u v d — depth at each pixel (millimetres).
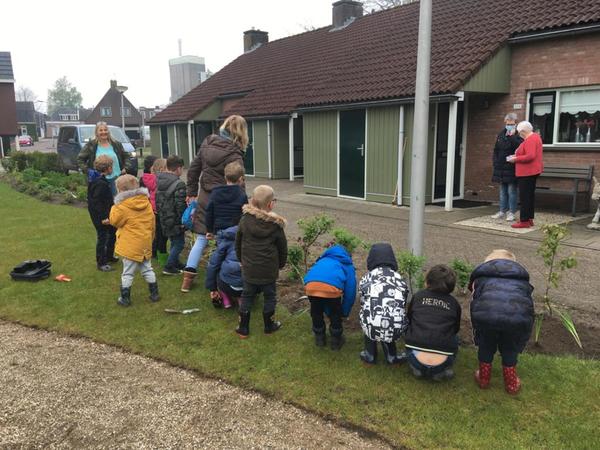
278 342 4297
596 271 6043
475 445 2953
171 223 6000
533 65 10328
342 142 12453
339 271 4016
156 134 25188
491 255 3775
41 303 5258
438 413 3264
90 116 73625
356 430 3135
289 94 16891
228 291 4879
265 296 4387
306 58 18984
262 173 17953
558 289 5449
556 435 3029
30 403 3471
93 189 6172
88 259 6820
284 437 3084
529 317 3309
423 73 4359
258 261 4238
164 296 5422
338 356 4035
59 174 16156
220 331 4531
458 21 12617
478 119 11406
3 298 5410
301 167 18000
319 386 3602
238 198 5016
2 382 3746
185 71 51594
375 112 11477
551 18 10047
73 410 3387
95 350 4258
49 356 4160
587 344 4145
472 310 3420
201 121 22109
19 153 19109
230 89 21359
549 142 10336
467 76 9805
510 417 3209
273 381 3676
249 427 3186
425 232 8406
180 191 5930
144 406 3426
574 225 8602
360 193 12219
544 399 3395
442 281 3623
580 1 10094
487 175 11438
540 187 10281
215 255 4949
